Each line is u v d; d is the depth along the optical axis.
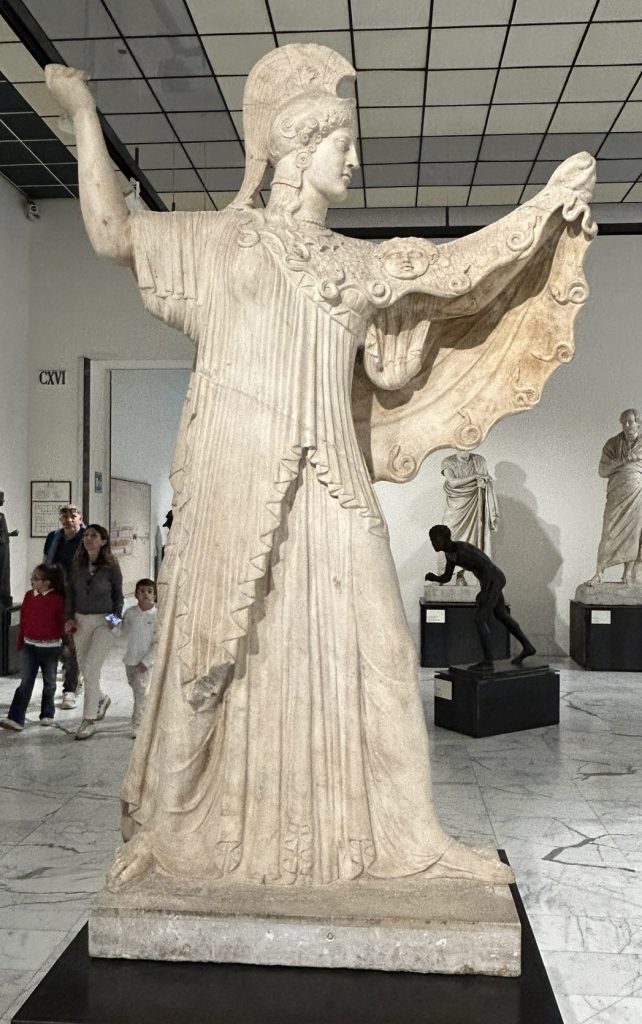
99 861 4.04
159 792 1.98
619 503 9.20
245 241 1.95
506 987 1.73
